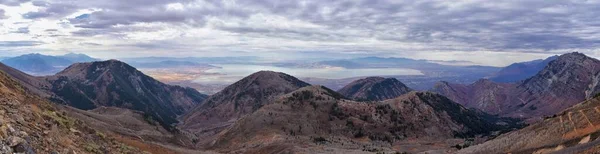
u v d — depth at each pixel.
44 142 21.73
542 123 97.62
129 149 32.28
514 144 94.69
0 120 19.81
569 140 74.75
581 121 79.38
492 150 101.06
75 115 103.00
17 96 29.77
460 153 117.62
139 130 161.75
